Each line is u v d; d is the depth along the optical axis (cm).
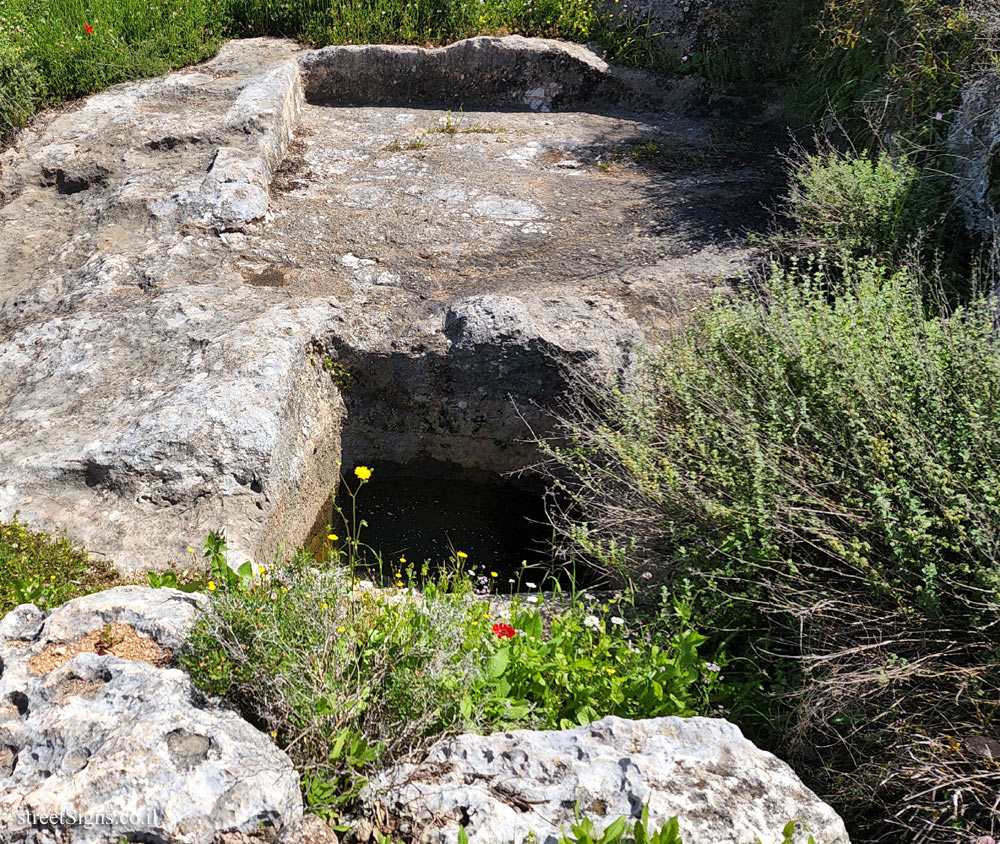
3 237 639
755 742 314
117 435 431
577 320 526
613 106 852
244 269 584
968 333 373
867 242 520
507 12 905
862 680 279
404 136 782
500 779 235
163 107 767
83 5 882
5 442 445
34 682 242
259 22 920
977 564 292
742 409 383
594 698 299
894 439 340
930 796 274
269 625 257
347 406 541
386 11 900
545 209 660
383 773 239
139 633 260
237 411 442
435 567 497
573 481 520
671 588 365
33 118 752
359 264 595
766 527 328
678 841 209
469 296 552
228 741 221
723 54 841
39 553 367
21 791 211
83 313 537
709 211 644
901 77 588
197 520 409
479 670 281
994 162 505
